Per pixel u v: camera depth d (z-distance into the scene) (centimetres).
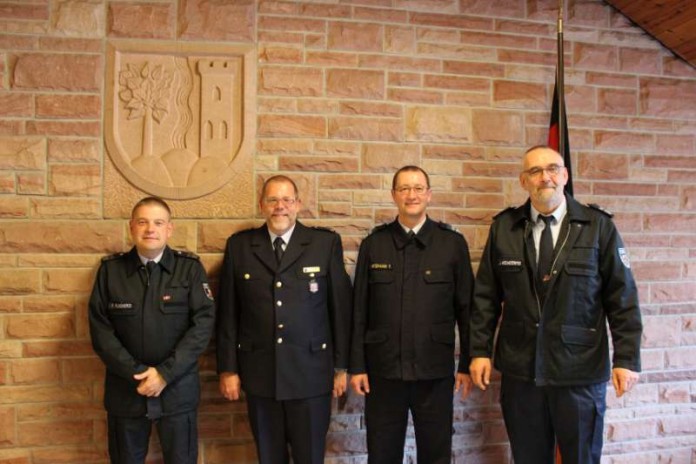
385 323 194
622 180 250
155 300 189
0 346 212
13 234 212
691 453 253
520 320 181
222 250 221
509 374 183
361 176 231
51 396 214
